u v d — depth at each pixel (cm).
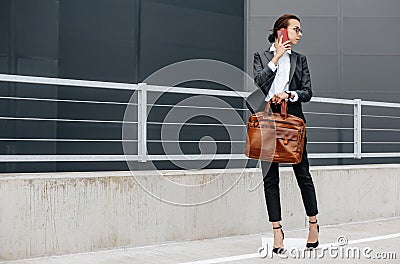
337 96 1886
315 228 889
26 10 1315
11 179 798
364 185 1220
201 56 1630
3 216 790
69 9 1380
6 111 1284
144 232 918
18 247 802
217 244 948
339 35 1891
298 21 834
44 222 823
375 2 1902
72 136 1381
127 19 1482
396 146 1900
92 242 867
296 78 842
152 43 1530
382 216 1252
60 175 868
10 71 1291
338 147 1872
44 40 1339
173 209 948
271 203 856
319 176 1145
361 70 1897
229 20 1700
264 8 1806
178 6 1587
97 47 1426
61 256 835
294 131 821
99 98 1423
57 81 857
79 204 855
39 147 1326
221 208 1004
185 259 829
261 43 1789
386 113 1897
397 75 1900
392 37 1902
